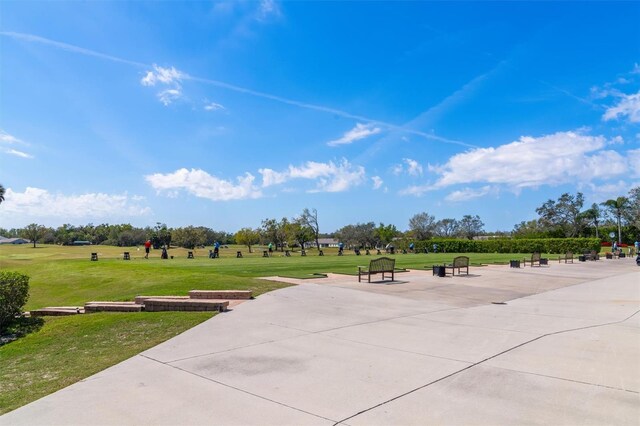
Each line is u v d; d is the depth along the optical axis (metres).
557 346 7.59
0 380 6.51
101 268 25.02
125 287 17.94
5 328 11.77
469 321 9.97
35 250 82.50
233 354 7.21
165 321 10.20
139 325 9.99
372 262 17.98
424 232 98.75
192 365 6.63
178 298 12.62
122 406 5.04
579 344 7.73
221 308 11.09
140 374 6.24
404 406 4.94
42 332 10.62
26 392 5.79
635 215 77.31
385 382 5.76
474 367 6.37
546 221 85.12
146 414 4.79
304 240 80.25
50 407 5.05
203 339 8.30
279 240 79.06
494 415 4.66
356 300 13.04
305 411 4.82
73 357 7.70
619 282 19.81
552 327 9.28
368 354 7.13
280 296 13.52
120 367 6.64
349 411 4.81
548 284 18.70
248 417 4.68
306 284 16.72
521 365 6.45
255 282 16.91
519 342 7.89
